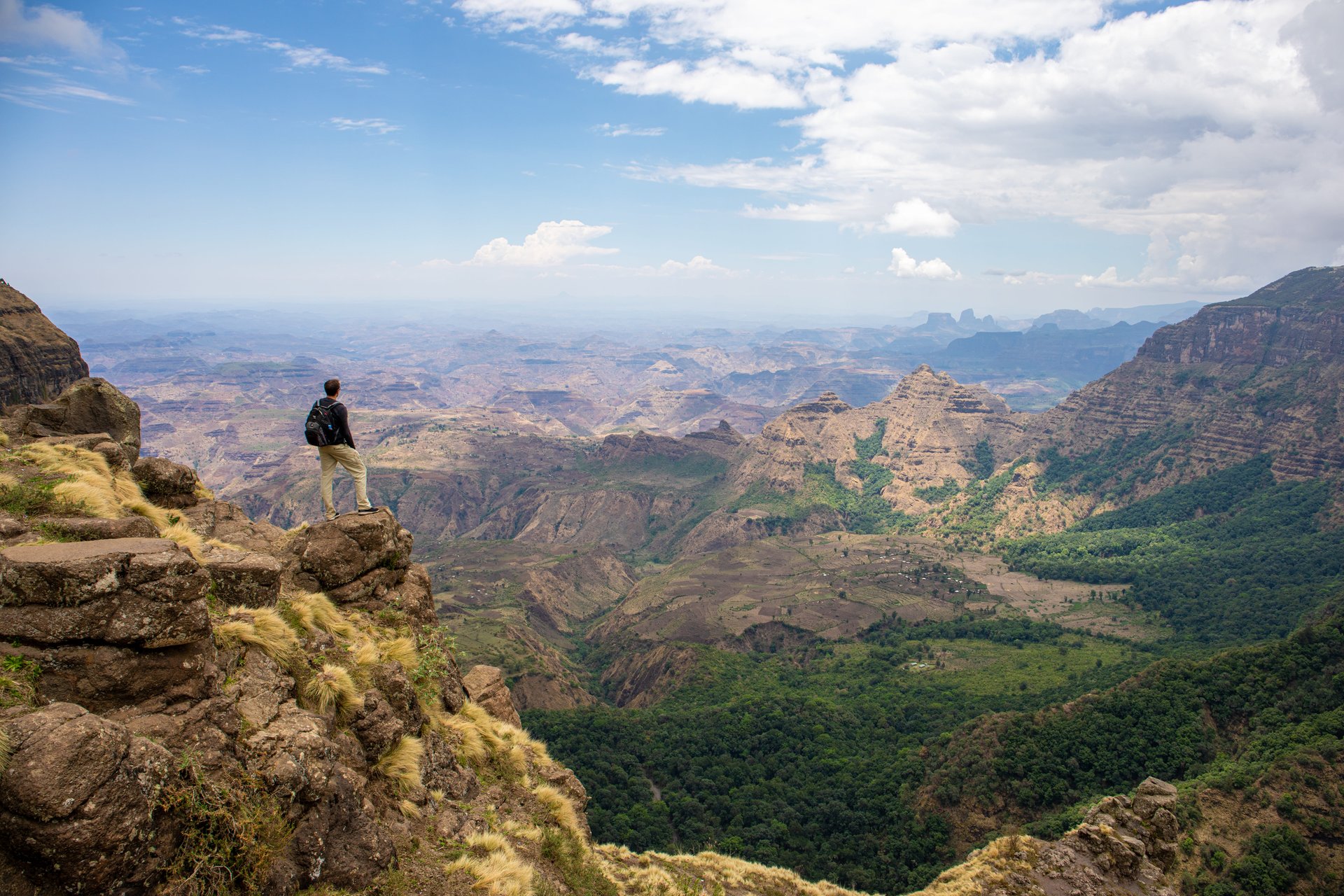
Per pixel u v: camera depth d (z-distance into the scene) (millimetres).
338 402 22062
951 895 30922
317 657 17016
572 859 21016
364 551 22141
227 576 16094
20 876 9312
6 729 9547
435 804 18109
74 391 28797
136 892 10016
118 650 11539
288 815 12438
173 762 10945
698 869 30141
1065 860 32500
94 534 14398
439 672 23266
